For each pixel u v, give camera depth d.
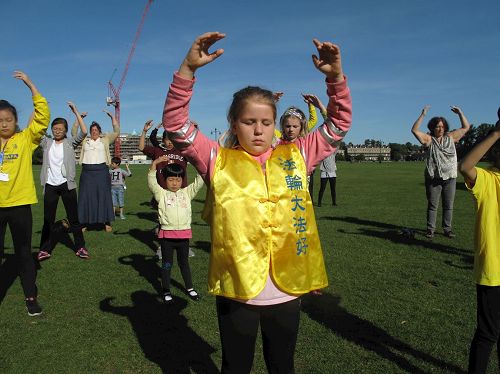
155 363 3.77
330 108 2.57
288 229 2.42
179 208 5.30
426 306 4.92
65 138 7.43
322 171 13.91
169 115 2.39
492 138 2.99
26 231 4.88
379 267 6.49
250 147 2.48
